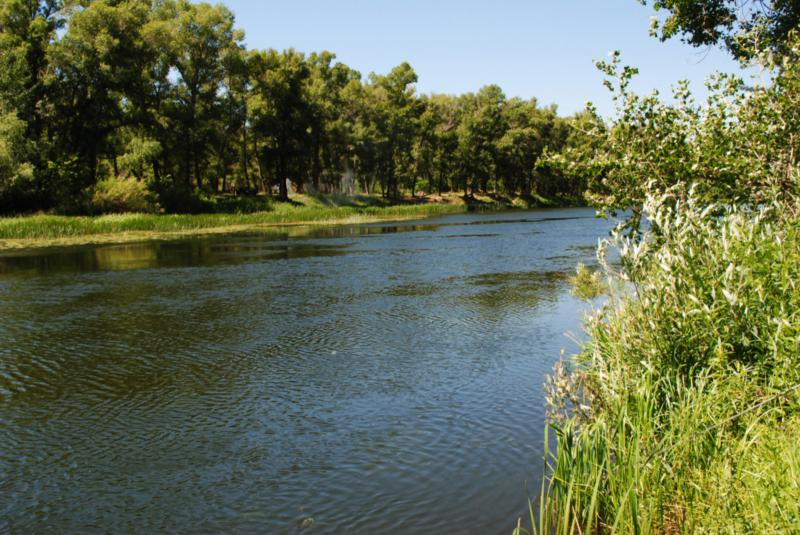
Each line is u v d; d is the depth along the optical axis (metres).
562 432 5.65
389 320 14.52
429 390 9.50
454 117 98.81
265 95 68.62
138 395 9.66
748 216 7.46
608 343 7.16
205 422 8.52
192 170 72.31
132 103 57.25
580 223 49.81
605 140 9.09
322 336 13.09
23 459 7.49
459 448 7.35
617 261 24.22
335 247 32.34
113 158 63.12
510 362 10.83
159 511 6.20
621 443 4.96
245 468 7.08
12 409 9.16
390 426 8.14
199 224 49.12
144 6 53.59
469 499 6.15
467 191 102.75
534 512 5.84
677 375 5.77
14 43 48.97
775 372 5.25
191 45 58.19
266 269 23.86
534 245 31.58
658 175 8.29
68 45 49.44
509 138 89.12
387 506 6.09
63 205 49.31
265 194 74.00
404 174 93.50
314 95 72.06
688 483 4.66
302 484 6.65
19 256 29.06
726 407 5.21
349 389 9.67
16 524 6.03
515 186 104.06
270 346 12.36
